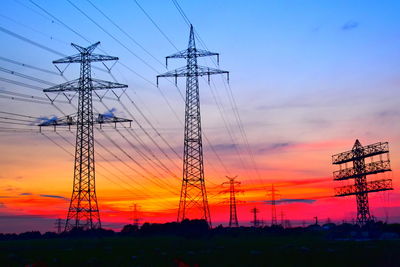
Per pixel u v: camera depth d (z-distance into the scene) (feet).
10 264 135.44
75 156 194.08
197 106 201.26
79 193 192.85
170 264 134.92
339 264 143.64
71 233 215.72
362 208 299.17
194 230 297.33
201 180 199.72
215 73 201.05
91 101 194.18
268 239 318.86
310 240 302.86
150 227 383.04
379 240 282.15
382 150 275.80
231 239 310.65
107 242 264.72
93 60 191.21
